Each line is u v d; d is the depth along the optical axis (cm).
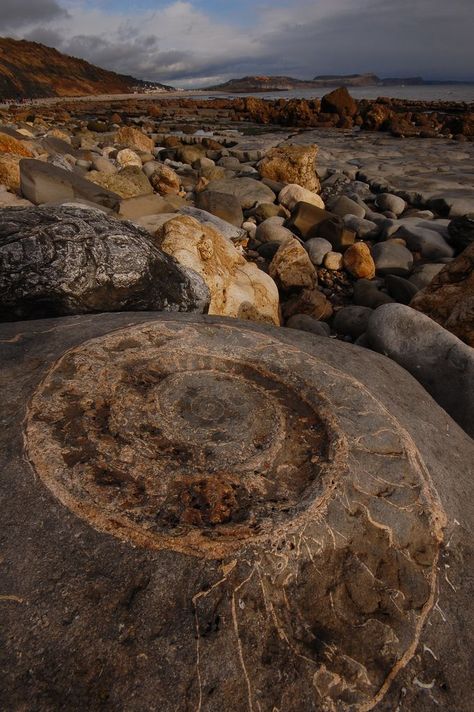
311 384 205
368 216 777
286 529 142
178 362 210
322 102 2662
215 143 1582
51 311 281
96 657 110
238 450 170
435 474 177
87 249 290
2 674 104
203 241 404
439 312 399
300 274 522
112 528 134
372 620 131
